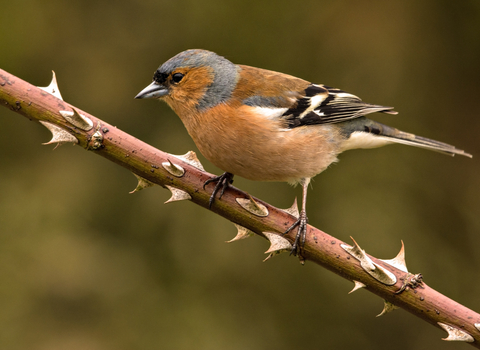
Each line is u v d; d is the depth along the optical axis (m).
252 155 6.90
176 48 12.10
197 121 7.05
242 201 5.21
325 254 4.99
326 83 12.20
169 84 7.12
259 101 7.13
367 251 10.90
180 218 11.14
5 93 4.79
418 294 4.71
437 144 8.12
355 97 7.95
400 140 8.10
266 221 5.19
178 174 5.21
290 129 7.07
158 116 11.73
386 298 4.82
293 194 11.27
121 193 11.25
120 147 5.05
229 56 12.12
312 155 7.29
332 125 7.65
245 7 12.24
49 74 11.73
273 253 5.21
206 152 7.15
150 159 5.14
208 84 7.02
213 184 5.28
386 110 8.01
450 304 4.66
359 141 8.00
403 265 4.95
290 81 7.61
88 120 4.94
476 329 4.55
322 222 11.16
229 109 6.91
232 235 11.01
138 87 11.91
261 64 12.16
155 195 11.26
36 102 4.81
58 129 4.86
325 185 11.49
